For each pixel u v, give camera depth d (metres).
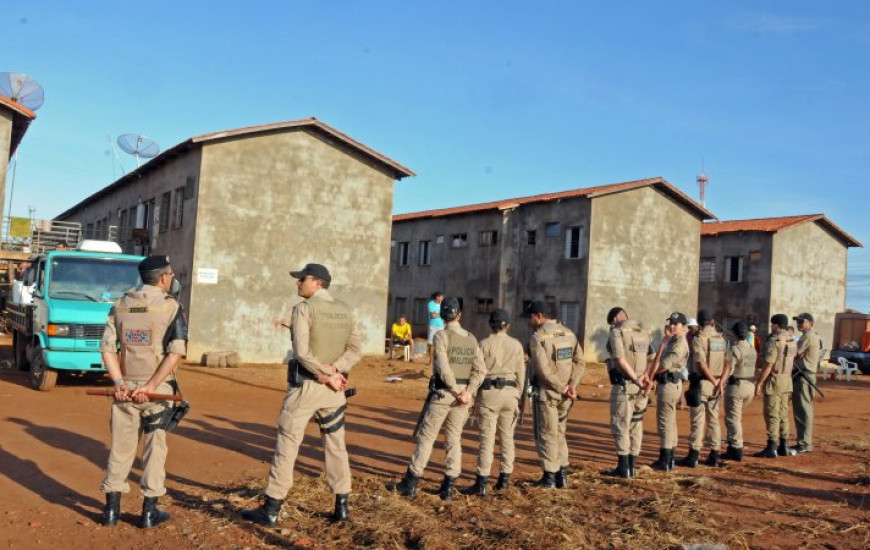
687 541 5.96
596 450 10.27
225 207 21.61
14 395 12.27
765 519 6.81
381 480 7.59
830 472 9.14
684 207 32.38
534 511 6.66
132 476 7.39
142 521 5.75
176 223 23.30
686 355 8.84
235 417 11.52
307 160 23.00
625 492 7.55
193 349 20.89
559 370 7.46
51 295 12.95
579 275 29.70
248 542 5.56
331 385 5.88
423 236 38.59
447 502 6.83
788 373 10.09
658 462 8.81
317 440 9.72
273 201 22.39
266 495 5.90
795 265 37.62
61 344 12.54
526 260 32.47
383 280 24.33
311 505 6.48
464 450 9.73
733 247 38.06
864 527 6.60
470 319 34.81
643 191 31.05
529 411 13.63
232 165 21.78
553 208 31.31
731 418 9.66
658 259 31.42
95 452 8.30
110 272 13.59
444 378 6.82
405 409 13.71
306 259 22.92
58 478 7.12
